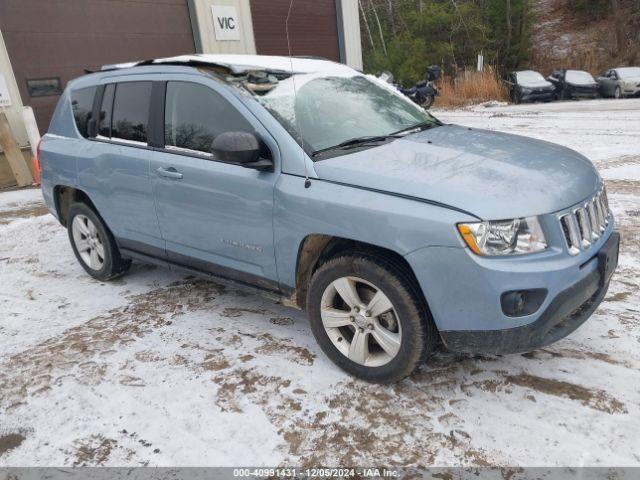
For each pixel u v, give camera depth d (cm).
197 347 340
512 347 249
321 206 278
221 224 333
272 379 301
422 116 387
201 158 338
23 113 825
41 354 343
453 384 286
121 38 972
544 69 3122
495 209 241
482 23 3042
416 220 248
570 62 3052
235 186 316
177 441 256
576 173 284
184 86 352
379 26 3694
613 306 357
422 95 1709
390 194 261
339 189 275
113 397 293
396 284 262
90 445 258
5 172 871
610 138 980
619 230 499
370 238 262
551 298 243
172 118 359
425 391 282
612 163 777
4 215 714
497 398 272
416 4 3559
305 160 292
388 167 278
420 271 251
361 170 277
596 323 336
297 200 288
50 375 318
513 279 237
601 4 3312
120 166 388
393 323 277
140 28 996
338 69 394
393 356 276
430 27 3056
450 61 2989
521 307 243
